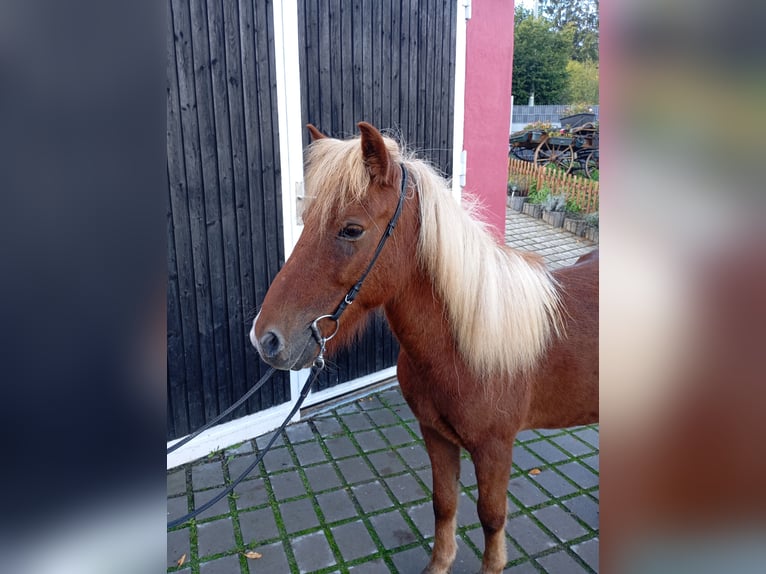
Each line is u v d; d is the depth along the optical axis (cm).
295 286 131
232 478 263
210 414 283
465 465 275
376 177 133
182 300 259
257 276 284
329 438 302
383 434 305
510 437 161
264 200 277
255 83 260
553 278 178
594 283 183
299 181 287
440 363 153
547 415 173
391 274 141
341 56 291
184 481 261
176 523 138
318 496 249
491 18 369
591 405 172
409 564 207
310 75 281
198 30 237
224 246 268
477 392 152
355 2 290
